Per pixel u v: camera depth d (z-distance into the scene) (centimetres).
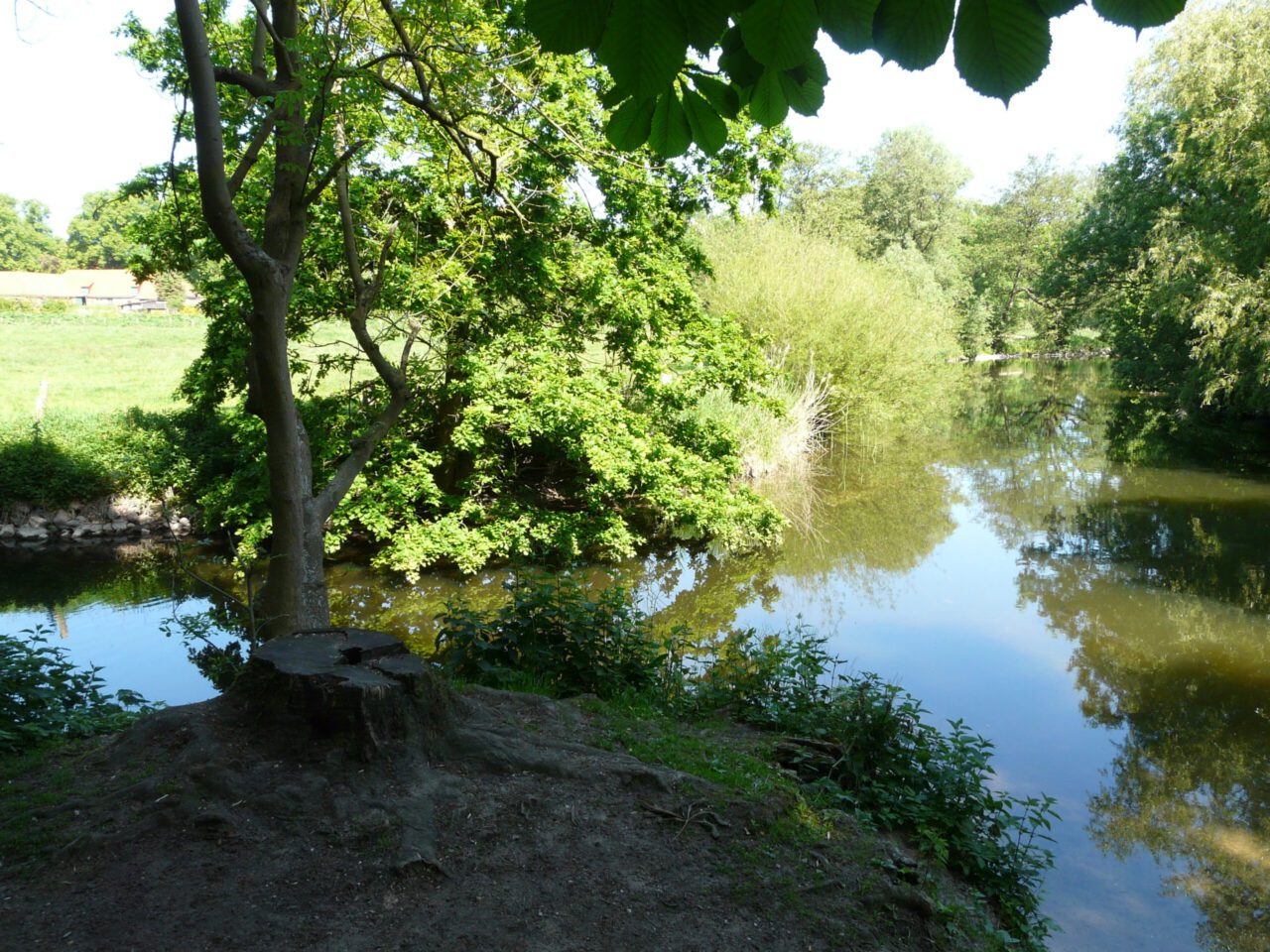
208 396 1631
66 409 2073
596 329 1554
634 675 691
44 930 324
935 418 3269
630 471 1427
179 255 1374
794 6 104
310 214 1212
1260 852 679
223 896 344
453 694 480
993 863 498
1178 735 888
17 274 7931
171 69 899
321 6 812
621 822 413
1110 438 2827
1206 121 2188
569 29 104
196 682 988
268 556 790
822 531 1778
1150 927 583
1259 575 1426
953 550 1623
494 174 967
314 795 398
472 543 1383
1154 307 2708
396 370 993
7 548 1623
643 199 1359
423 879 361
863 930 366
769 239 2795
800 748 560
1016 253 6038
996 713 938
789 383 2562
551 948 330
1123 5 100
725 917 360
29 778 431
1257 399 2434
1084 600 1326
